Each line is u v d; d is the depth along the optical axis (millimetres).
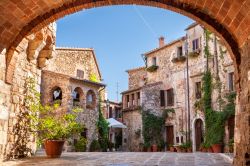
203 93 22531
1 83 7715
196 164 7918
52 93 23188
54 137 9961
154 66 28391
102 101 33094
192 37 24641
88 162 8281
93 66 29703
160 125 26688
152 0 7414
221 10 6625
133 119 28891
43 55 11305
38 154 11148
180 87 25391
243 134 6270
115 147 30234
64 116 10828
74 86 23438
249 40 6172
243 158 6105
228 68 20750
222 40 7438
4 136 8078
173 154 12539
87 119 24281
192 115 23719
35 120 10070
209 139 20750
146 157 10445
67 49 27078
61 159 9180
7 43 7684
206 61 22641
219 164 7922
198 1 6883
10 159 8656
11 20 7086
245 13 5930
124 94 31156
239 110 6801
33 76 10703
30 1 6742
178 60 25641
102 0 7465
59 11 7531
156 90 27641
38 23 7625
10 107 8742
